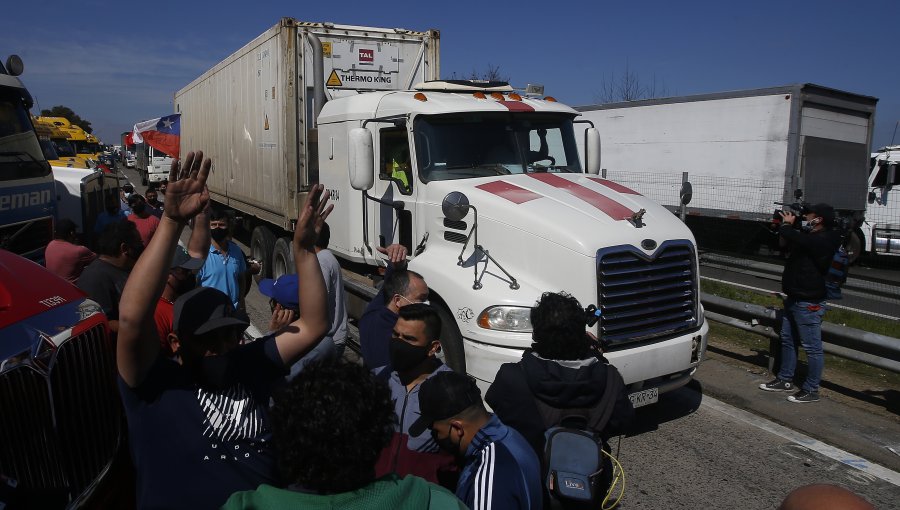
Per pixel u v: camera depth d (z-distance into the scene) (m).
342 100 7.33
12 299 2.79
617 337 4.90
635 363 4.91
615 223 5.06
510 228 5.12
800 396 6.08
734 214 14.84
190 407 2.30
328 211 2.59
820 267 5.90
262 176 10.16
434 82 7.01
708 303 7.43
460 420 2.43
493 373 4.83
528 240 5.01
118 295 4.55
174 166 2.19
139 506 2.31
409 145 6.04
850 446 5.21
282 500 1.76
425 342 2.96
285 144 8.75
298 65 8.53
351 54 8.71
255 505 1.77
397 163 6.36
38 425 2.60
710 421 5.70
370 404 1.87
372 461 1.84
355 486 1.80
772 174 14.10
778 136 13.93
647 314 5.07
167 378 2.35
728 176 14.96
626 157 17.47
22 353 2.54
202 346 2.32
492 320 4.85
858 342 5.91
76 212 10.25
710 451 5.12
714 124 15.16
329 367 1.95
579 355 2.99
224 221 5.68
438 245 5.75
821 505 1.62
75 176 10.69
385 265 6.41
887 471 4.80
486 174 6.05
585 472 2.49
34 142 6.89
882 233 15.09
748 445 5.23
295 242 2.55
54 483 2.67
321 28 8.53
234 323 2.32
